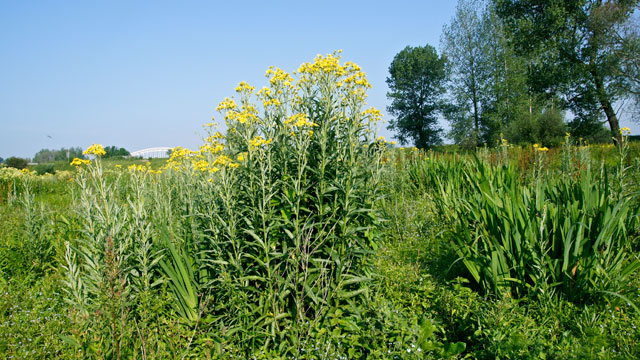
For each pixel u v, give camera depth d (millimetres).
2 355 2709
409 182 8609
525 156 10781
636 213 3504
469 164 7184
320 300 2787
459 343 2664
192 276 3121
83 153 3152
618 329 2742
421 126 39500
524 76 27797
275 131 3363
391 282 3645
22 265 4355
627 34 20344
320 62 3207
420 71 38906
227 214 3141
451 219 5016
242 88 3502
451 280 3621
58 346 2707
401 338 2566
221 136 3742
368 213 3256
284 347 2760
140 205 3373
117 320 2596
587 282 3072
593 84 22219
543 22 22641
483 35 29484
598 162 8766
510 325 2750
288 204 3027
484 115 29656
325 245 3064
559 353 2385
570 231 3059
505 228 3428
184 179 4730
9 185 10742
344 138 3270
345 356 2582
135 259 3270
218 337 2740
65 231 4859
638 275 3367
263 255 3014
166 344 2725
